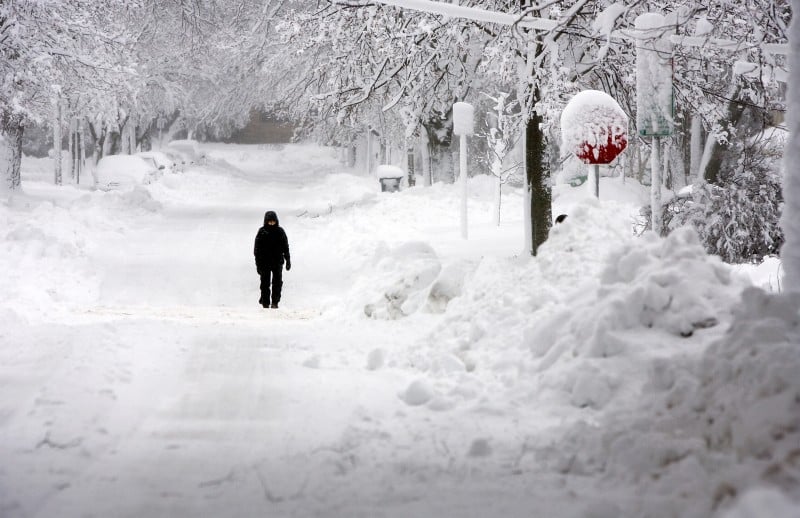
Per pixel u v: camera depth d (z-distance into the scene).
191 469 21.27
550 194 70.19
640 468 20.00
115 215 119.62
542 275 35.81
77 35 115.19
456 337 34.50
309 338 41.22
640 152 164.38
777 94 78.75
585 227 36.97
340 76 90.06
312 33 89.38
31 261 72.38
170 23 184.38
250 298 73.50
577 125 54.06
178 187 188.62
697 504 17.41
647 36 46.88
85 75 118.06
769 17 49.53
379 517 18.00
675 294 28.09
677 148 156.62
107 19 126.12
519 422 25.19
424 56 83.69
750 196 74.69
